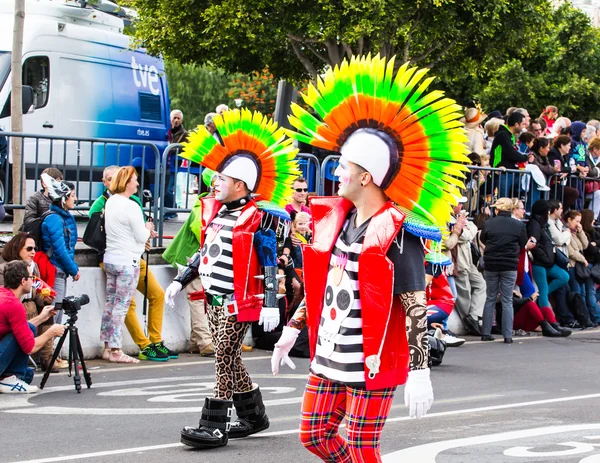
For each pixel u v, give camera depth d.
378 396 4.52
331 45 20.23
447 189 4.59
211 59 20.75
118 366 10.14
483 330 13.16
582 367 10.92
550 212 14.21
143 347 10.62
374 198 4.64
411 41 19.61
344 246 4.61
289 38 19.97
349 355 4.52
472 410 8.19
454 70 21.91
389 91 4.64
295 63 21.81
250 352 11.36
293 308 11.34
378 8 18.42
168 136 18.34
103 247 10.28
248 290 6.64
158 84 18.22
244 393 6.91
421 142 4.59
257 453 6.50
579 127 16.08
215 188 6.88
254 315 6.65
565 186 15.25
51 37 15.35
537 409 8.30
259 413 6.95
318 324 4.71
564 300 14.62
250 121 6.79
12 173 11.76
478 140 14.60
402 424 7.56
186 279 7.01
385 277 4.41
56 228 9.66
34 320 8.80
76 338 8.66
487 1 19.59
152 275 10.65
